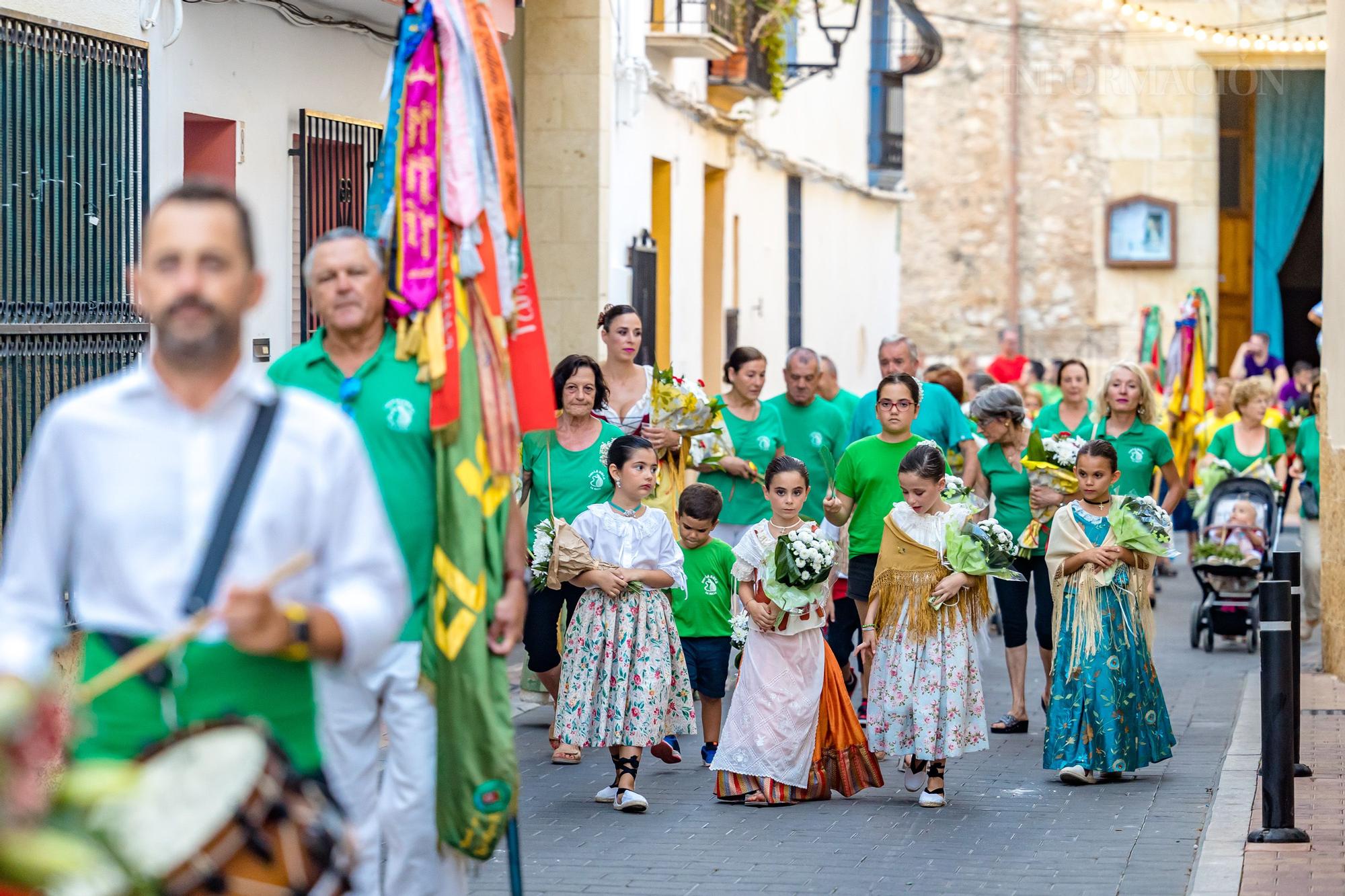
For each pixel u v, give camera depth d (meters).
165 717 3.91
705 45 17.97
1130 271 35.66
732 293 21.61
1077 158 35.88
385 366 5.89
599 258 15.69
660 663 8.98
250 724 3.72
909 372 12.88
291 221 11.30
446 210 5.89
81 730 3.69
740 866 7.76
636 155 17.11
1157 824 8.59
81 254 8.68
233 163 10.56
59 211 8.50
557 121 15.70
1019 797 9.28
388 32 12.33
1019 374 30.02
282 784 3.69
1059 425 14.12
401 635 5.72
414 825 5.74
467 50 5.96
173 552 3.89
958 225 36.56
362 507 4.04
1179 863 7.79
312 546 3.98
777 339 24.00
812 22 24.94
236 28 10.48
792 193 24.70
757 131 22.64
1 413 8.05
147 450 3.88
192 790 3.56
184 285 3.78
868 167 29.64
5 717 3.03
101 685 3.58
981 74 36.22
